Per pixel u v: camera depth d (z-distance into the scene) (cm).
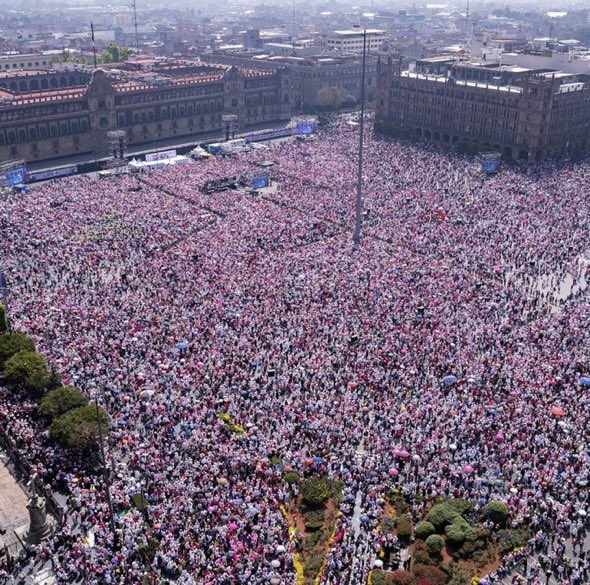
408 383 10625
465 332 12156
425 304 13125
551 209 18188
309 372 10950
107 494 8006
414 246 15962
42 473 8738
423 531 7831
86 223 17075
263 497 8319
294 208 18662
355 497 8456
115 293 13488
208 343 11750
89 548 7562
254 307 12962
